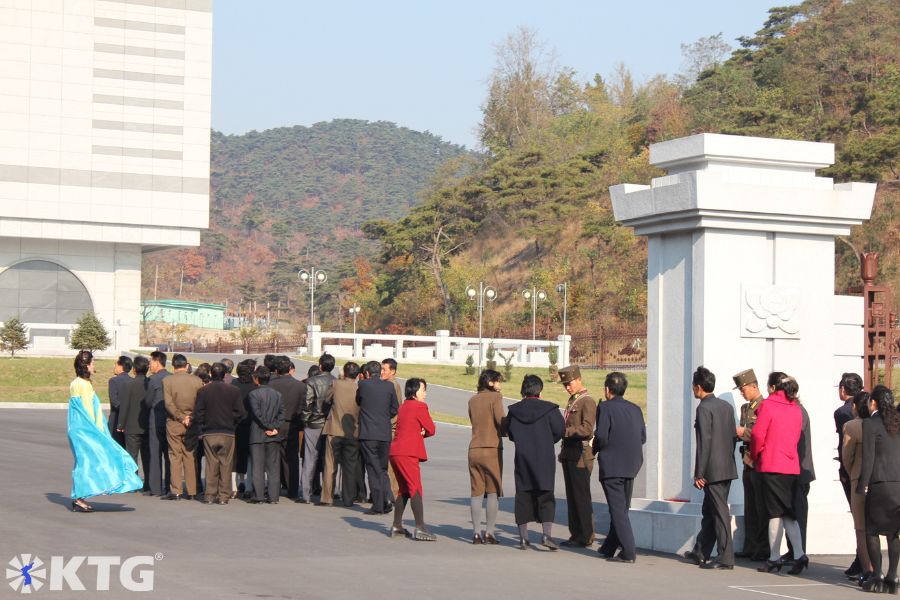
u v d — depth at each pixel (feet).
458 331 286.46
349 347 194.90
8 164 234.99
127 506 48.44
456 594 29.53
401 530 41.27
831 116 250.57
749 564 37.65
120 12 241.96
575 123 383.86
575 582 32.35
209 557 34.68
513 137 391.24
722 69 312.50
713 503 36.32
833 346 42.39
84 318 204.74
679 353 41.24
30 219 237.25
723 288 40.42
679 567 36.45
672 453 41.22
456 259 323.57
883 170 202.80
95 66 240.53
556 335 248.52
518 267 303.07
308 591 29.22
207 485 50.42
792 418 36.11
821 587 33.55
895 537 32.86
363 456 48.80
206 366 53.36
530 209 295.69
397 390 49.29
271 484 51.29
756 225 40.63
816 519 40.96
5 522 41.52
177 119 245.65
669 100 327.47
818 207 41.24
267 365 54.03
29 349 203.51
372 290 352.28
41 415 110.93
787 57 287.28
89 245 247.70
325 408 52.24
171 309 489.67
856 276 202.49
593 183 306.76
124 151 242.37
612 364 203.82
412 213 313.94
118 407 54.85
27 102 236.22
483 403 40.47
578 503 40.29
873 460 32.94
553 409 39.22
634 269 258.78
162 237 245.86
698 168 41.73
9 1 235.20
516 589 30.71
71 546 36.06
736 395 40.22
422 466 73.51
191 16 246.27
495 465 40.22
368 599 28.37
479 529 40.32
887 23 270.26
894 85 240.94
